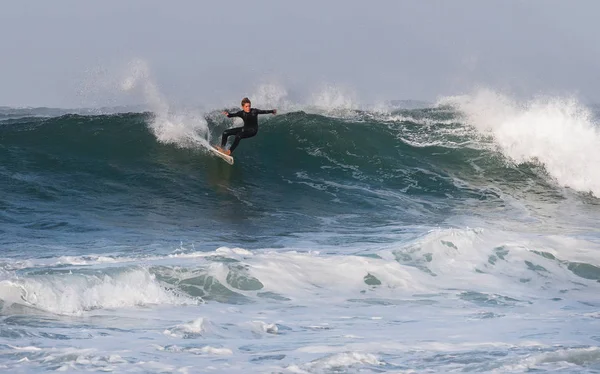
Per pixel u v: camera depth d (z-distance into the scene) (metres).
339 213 60.38
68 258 37.25
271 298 34.12
